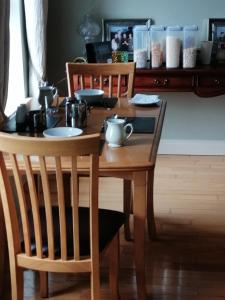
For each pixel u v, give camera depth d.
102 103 2.62
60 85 3.86
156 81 3.42
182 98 3.84
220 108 3.86
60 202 1.56
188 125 3.92
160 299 2.14
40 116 2.12
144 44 3.51
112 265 2.02
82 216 1.91
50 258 1.68
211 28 3.61
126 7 3.67
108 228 1.87
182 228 2.77
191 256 2.48
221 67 3.42
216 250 2.54
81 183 3.36
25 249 1.70
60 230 1.63
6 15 2.49
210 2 3.61
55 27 3.74
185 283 2.25
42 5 3.31
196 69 3.36
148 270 2.36
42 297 2.16
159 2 3.64
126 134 1.98
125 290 2.21
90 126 2.18
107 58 3.55
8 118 2.31
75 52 3.79
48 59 3.81
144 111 2.45
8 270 2.30
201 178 3.48
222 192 3.24
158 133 2.07
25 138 1.45
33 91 3.56
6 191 1.62
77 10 3.70
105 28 3.69
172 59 3.42
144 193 1.82
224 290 2.20
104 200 3.13
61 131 1.96
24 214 1.64
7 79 2.57
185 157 3.93
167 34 3.44
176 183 3.39
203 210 2.98
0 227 1.97
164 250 2.54
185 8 3.64
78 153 1.45
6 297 2.16
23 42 3.41
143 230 1.90
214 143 3.94
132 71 2.88
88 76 3.12
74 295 2.18
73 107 2.15
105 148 1.87
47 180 1.53
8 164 1.71
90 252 1.68
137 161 1.71
